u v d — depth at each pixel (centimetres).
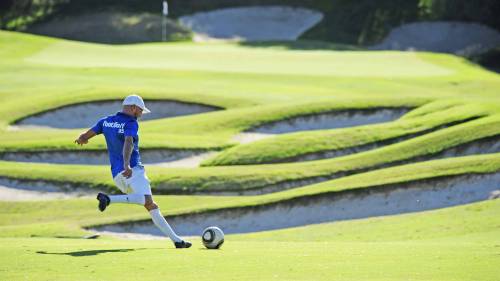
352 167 12438
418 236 8150
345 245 5438
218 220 10131
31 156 13900
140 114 5203
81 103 17112
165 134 15025
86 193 12044
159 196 11525
